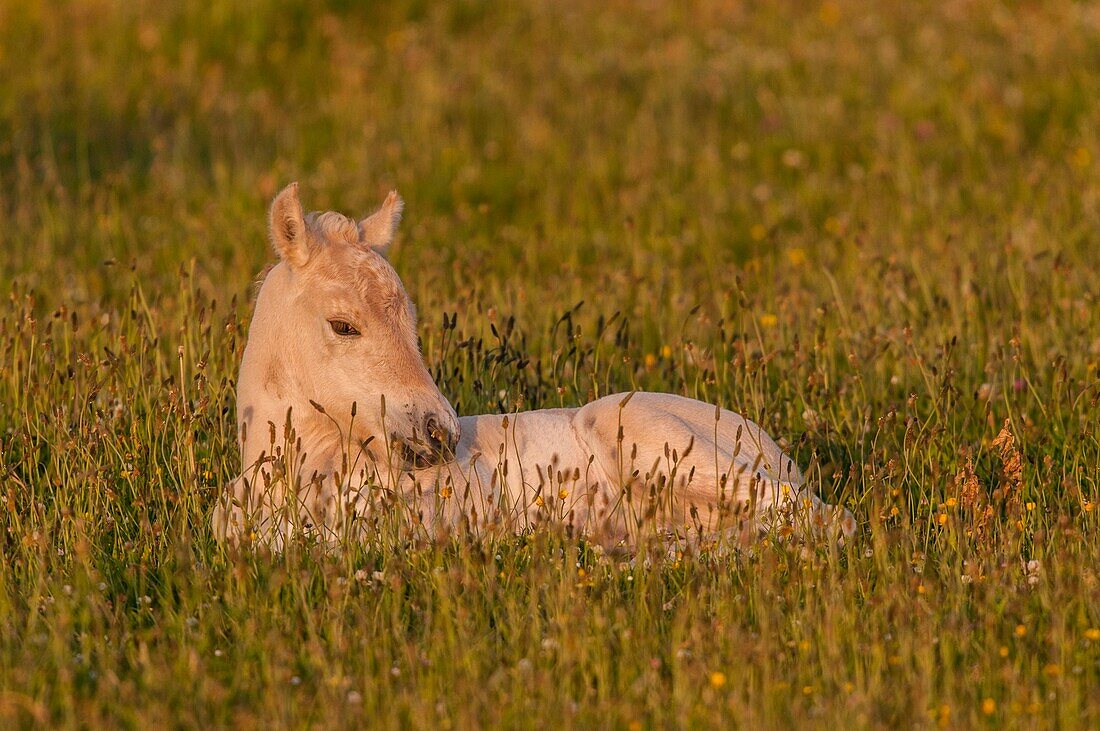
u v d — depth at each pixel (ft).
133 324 78.95
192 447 60.39
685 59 155.43
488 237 116.06
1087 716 43.78
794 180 130.21
